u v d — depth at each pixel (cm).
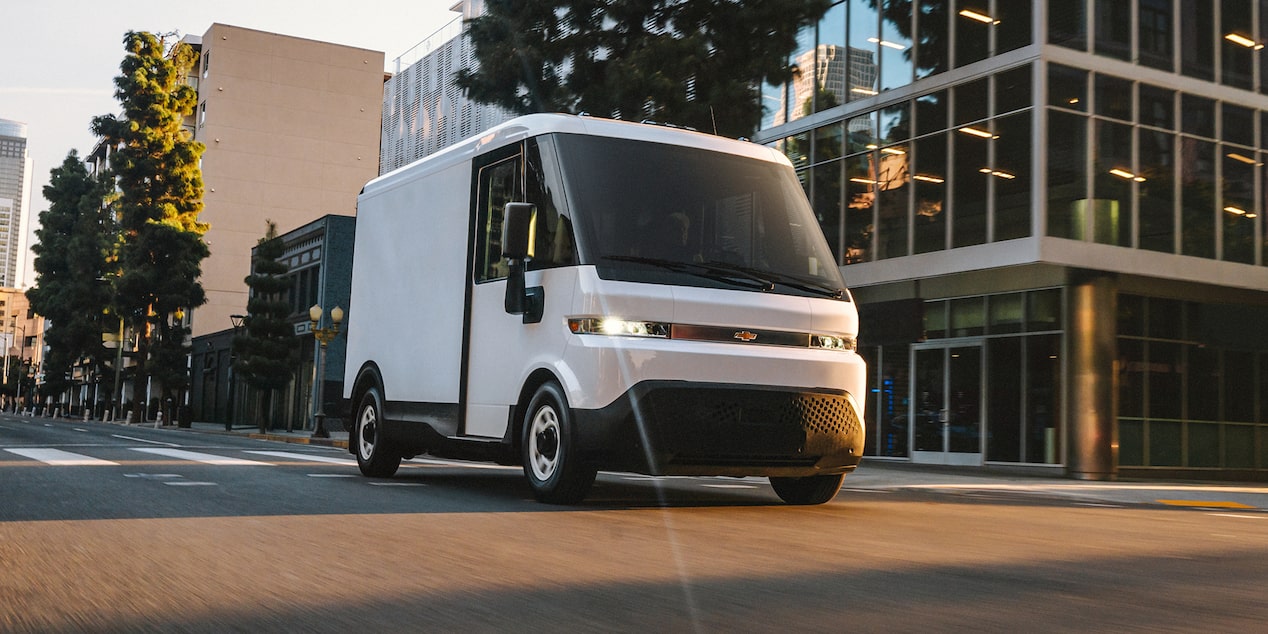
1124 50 2066
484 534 604
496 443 855
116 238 6719
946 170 2133
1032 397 2105
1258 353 2350
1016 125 1995
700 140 862
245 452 1573
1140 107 2072
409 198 1044
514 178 866
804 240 855
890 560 529
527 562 502
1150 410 2178
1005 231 1998
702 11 1845
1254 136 2225
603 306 756
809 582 457
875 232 2289
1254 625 380
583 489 785
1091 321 2017
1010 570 504
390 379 1041
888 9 2306
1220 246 2150
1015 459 2127
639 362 748
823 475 852
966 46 2117
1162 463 2181
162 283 5538
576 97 1872
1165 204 2084
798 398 784
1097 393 2006
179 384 5478
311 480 980
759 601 412
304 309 4894
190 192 5728
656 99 1755
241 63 7550
